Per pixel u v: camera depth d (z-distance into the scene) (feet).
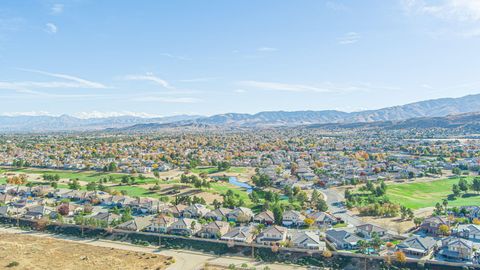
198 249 524.11
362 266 445.78
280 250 493.77
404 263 438.81
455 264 424.05
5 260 480.23
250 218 637.30
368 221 625.00
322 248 488.02
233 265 456.86
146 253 511.40
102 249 527.81
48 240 570.05
